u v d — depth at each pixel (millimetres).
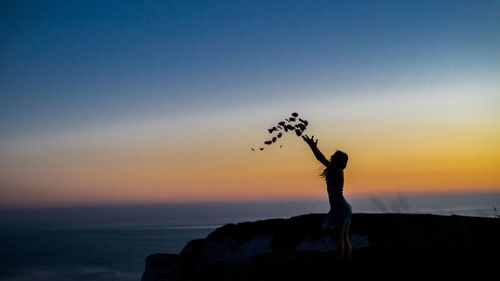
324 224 9336
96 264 192625
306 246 23172
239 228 29438
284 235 25406
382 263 8242
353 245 18906
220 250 28234
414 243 8500
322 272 8797
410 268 7625
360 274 8016
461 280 6762
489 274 6828
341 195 9070
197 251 30531
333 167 8898
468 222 11688
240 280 10539
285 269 9930
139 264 190875
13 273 164000
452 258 7691
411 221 10039
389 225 19047
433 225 9641
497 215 10867
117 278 147500
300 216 28016
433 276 7098
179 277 29750
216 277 12039
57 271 168375
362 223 20625
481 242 8469
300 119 8766
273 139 8859
